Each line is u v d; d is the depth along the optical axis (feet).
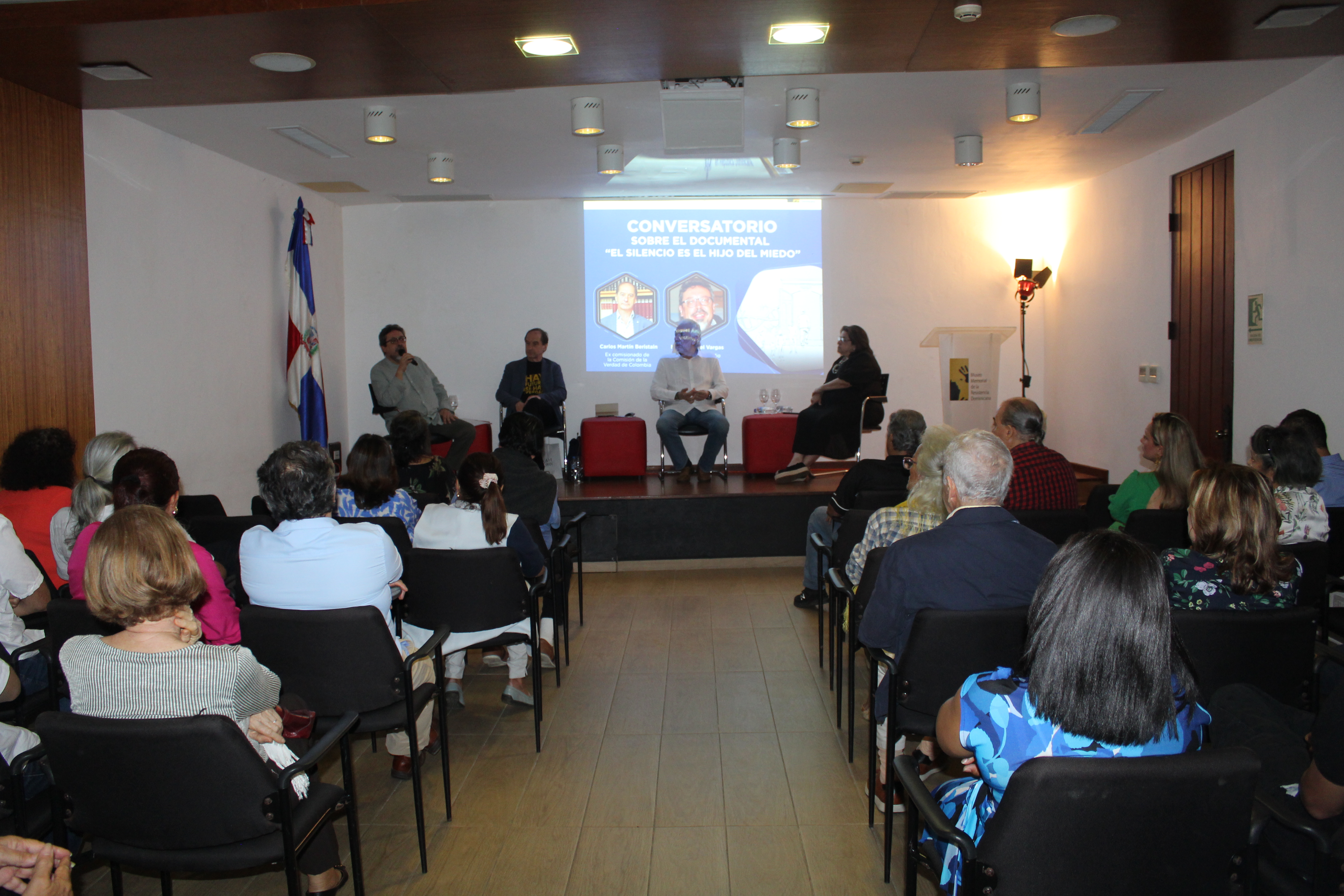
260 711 5.91
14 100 12.92
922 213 26.71
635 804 8.96
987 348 22.81
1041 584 4.68
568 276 26.35
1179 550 7.31
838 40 11.71
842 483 13.69
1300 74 15.01
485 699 11.98
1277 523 7.00
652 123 17.57
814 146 19.76
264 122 16.84
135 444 10.37
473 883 7.61
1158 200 20.42
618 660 13.43
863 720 10.98
